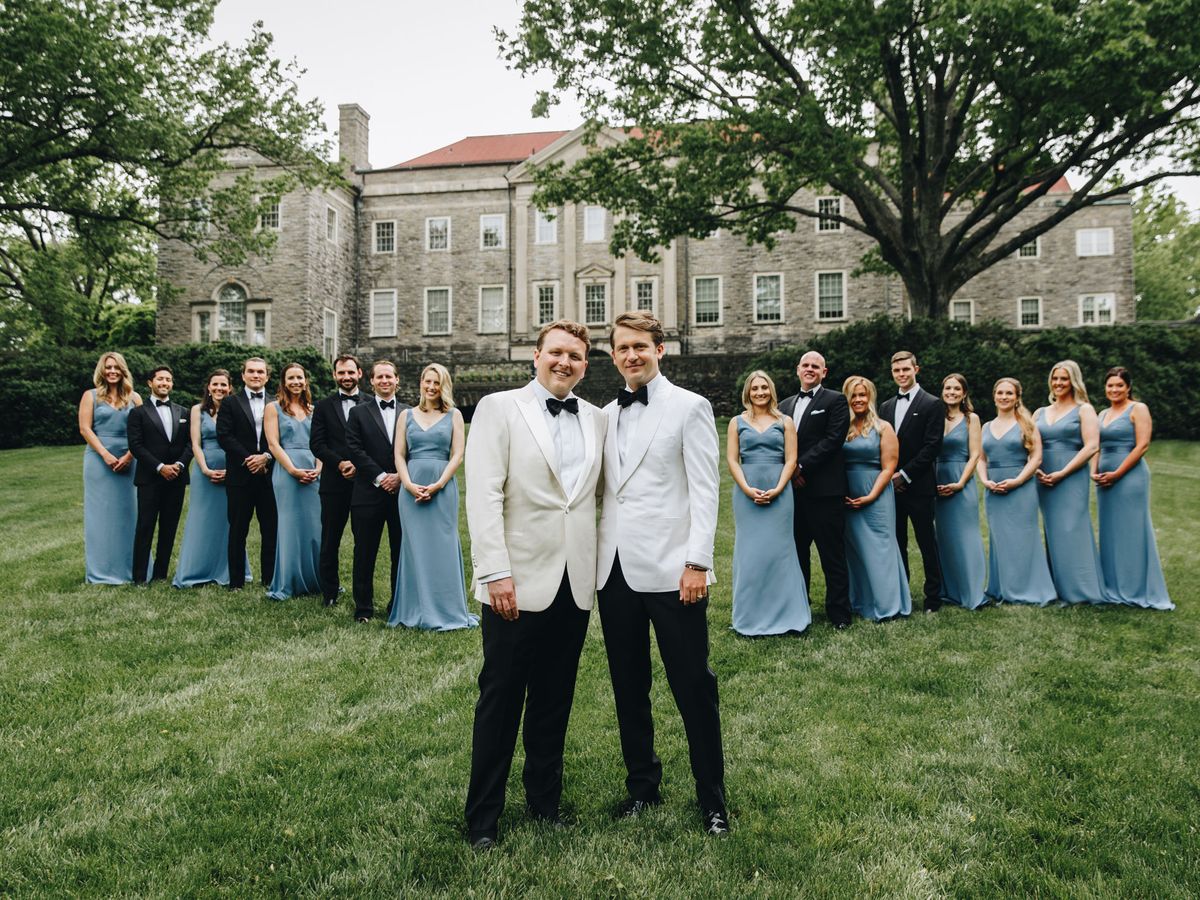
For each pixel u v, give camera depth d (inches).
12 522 388.5
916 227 712.4
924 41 601.6
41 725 154.1
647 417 123.6
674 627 118.2
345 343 1341.0
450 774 134.0
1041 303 1246.9
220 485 282.4
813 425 234.2
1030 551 254.5
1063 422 256.1
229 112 804.0
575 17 676.7
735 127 676.1
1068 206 695.1
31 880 104.0
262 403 278.1
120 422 285.7
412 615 229.1
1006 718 157.8
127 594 260.5
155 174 756.6
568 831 116.3
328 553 251.0
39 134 698.8
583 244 1323.8
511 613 113.2
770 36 689.0
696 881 103.2
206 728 154.0
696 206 708.0
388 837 114.0
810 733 152.2
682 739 149.2
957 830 116.7
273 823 118.7
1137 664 189.9
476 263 1355.8
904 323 682.8
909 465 243.4
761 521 225.1
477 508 115.9
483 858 108.3
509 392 122.0
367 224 1385.3
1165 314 1807.3
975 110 707.4
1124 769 134.8
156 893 101.1
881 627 226.2
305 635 218.7
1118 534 251.3
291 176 887.1
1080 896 100.8
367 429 241.3
